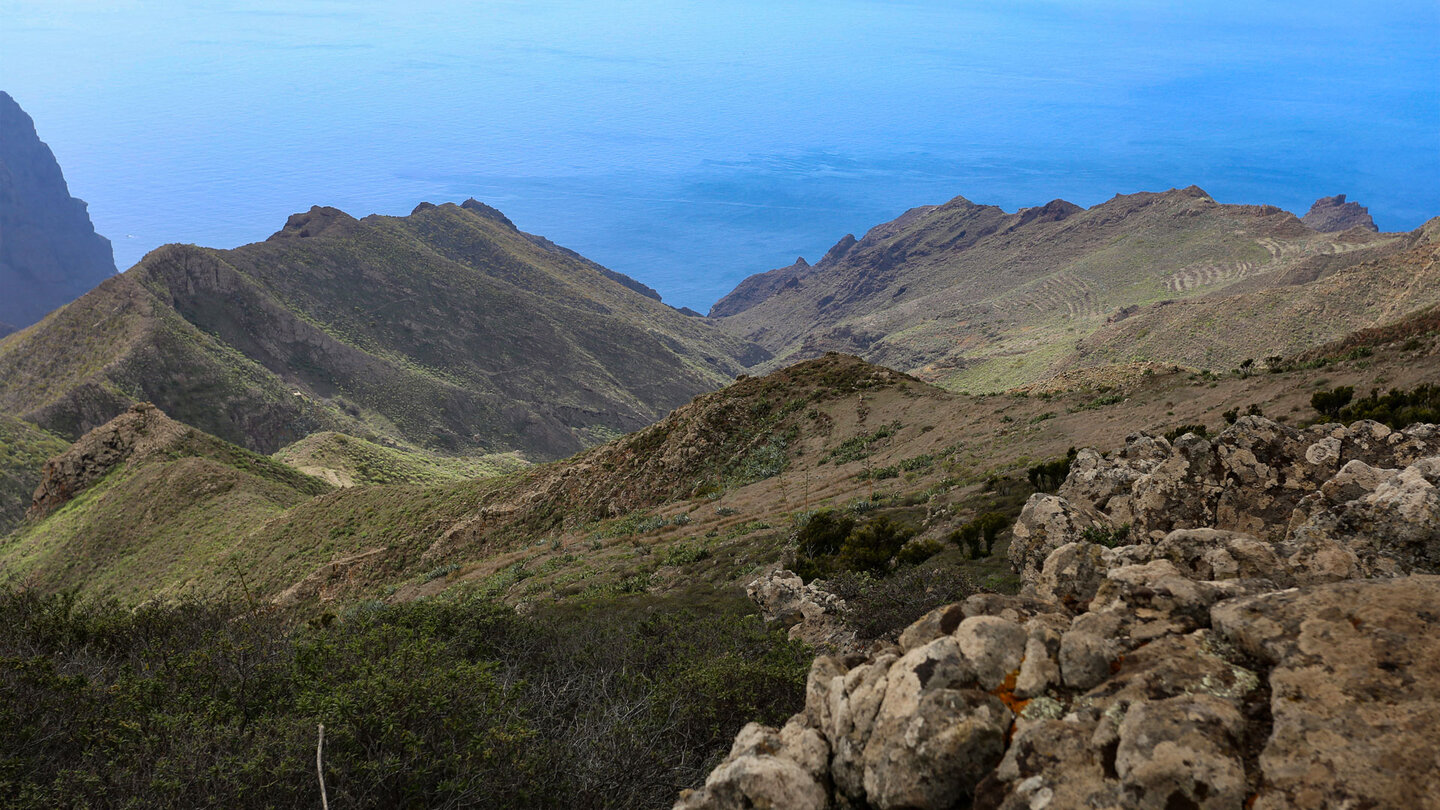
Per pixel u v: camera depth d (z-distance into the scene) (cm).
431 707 674
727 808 336
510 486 7356
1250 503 1066
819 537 2420
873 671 359
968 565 1880
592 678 1045
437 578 5466
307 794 584
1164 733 244
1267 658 264
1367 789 201
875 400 6206
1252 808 216
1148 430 3522
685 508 5372
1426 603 254
